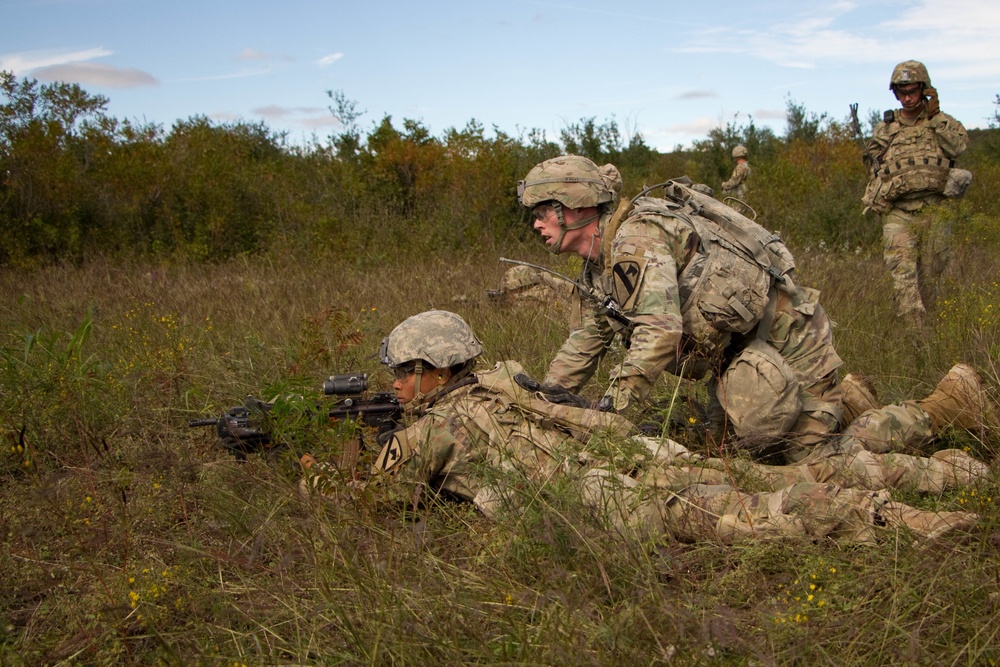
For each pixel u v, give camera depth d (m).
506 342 5.70
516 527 3.06
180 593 2.96
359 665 2.48
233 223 13.04
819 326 3.88
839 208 12.86
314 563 2.92
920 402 3.98
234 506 3.50
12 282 10.16
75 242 12.23
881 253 10.41
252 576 3.06
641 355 3.54
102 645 2.74
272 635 2.68
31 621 2.89
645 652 2.36
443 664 2.43
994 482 3.24
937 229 6.97
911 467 3.46
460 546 3.27
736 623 2.44
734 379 3.68
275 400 3.71
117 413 4.66
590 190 3.85
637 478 3.33
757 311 3.69
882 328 5.91
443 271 9.40
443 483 3.56
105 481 3.66
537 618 2.67
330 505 3.24
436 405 3.58
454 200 13.32
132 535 3.34
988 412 3.87
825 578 2.69
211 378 5.20
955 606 2.40
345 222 13.14
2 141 12.34
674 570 2.79
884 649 2.34
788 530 2.97
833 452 3.65
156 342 5.97
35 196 12.35
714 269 3.68
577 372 4.26
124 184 12.91
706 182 18.47
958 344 5.06
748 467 3.46
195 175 13.41
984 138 19.86
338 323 5.32
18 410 4.48
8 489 3.91
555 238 3.97
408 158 14.22
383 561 2.88
